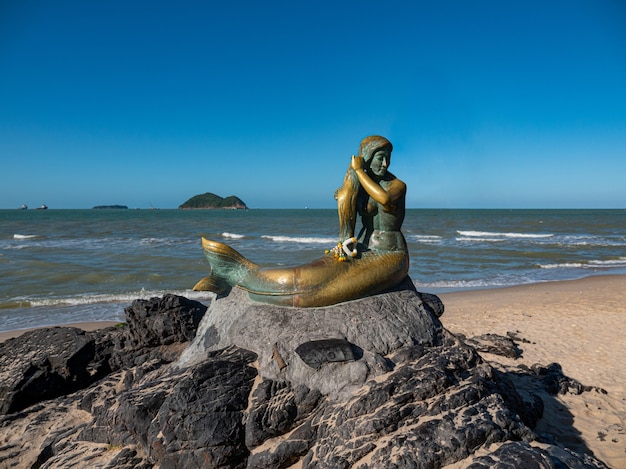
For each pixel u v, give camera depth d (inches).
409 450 138.4
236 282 220.2
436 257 1058.7
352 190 207.8
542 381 295.6
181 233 1850.4
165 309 273.7
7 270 840.9
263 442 166.4
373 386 160.4
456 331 452.1
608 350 370.0
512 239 1540.4
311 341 179.0
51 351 263.0
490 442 143.0
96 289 704.4
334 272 200.7
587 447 217.5
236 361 185.2
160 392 181.5
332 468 142.2
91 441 194.7
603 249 1231.5
